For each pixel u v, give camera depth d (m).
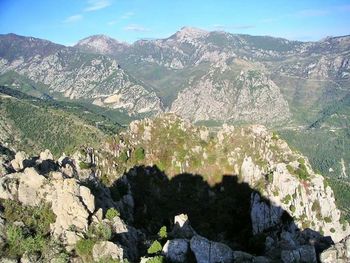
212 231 167.62
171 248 99.88
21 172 106.31
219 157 197.25
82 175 142.38
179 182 189.25
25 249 86.81
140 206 172.25
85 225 93.50
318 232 150.75
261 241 150.50
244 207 176.88
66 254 86.69
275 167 176.38
